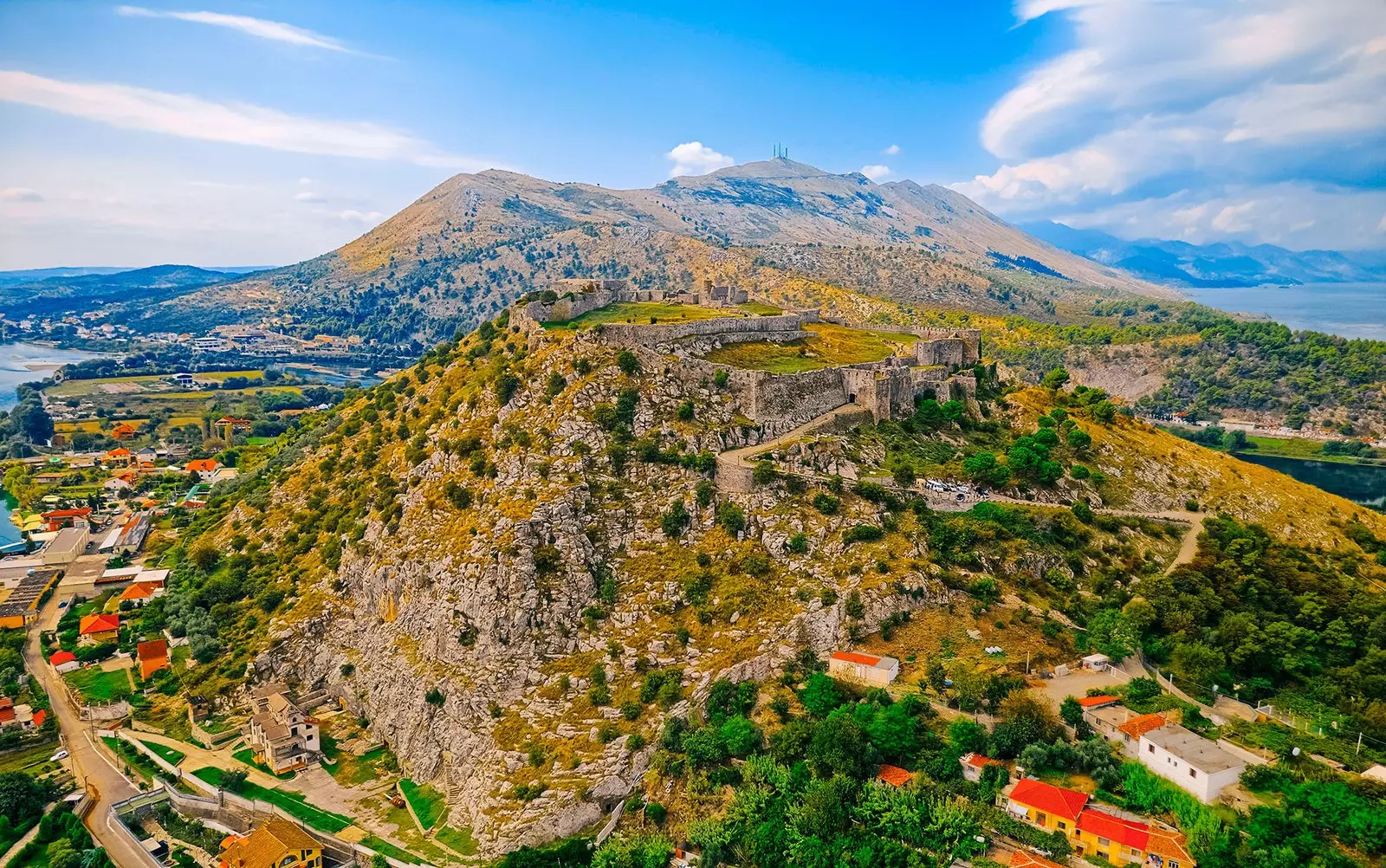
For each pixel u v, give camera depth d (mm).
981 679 143000
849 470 199375
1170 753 124250
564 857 133125
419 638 173375
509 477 185375
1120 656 157000
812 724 140625
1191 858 109625
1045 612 168375
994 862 115500
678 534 179250
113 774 167125
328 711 181375
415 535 187375
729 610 164750
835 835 124125
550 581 167375
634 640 162250
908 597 163125
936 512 189750
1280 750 130125
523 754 146875
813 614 161000
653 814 136000
